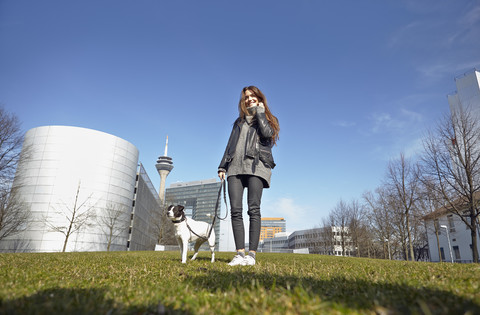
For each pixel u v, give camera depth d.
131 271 2.78
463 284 1.81
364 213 34.78
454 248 31.77
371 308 1.28
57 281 2.06
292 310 1.24
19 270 2.69
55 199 40.50
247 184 4.07
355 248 36.56
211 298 1.50
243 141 4.04
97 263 3.96
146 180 63.19
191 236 4.86
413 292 1.54
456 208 15.42
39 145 42.28
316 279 2.25
